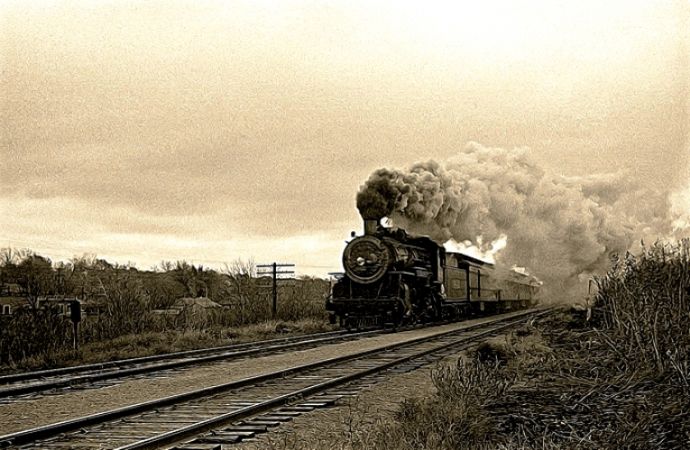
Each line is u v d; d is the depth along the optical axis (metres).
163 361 21.45
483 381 11.78
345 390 13.53
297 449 8.50
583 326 22.66
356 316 33.75
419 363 17.91
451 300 39.03
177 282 71.69
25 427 10.59
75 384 15.30
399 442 8.77
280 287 52.72
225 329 34.75
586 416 9.84
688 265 13.83
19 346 23.05
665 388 10.68
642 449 8.17
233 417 10.27
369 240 33.69
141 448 8.26
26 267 45.25
